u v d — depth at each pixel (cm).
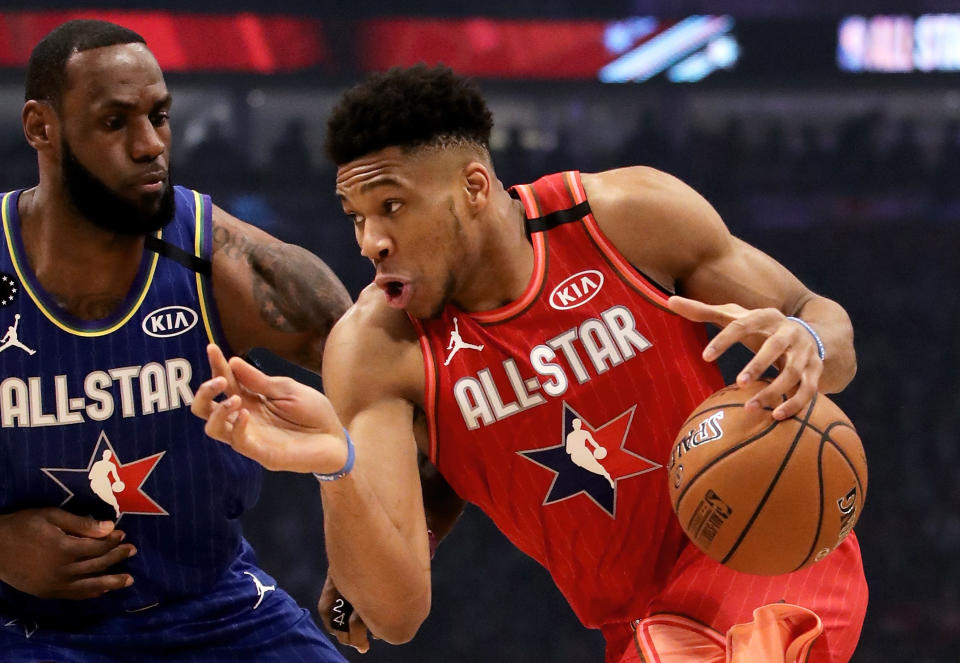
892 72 1476
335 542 256
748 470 240
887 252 1456
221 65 1389
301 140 1403
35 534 280
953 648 1126
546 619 1123
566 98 1460
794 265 1459
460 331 272
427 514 319
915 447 1295
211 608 306
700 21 1459
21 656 289
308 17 1396
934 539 1216
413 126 253
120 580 286
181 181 1388
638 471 275
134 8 1354
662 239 275
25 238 283
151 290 287
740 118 1502
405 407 274
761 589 273
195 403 222
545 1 1436
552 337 271
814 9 1462
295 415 232
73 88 263
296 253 306
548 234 275
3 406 281
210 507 297
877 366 1359
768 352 242
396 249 259
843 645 273
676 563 283
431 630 1117
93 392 283
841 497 245
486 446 273
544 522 282
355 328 276
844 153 1486
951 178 1480
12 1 1319
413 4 1403
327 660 320
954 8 1461
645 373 273
